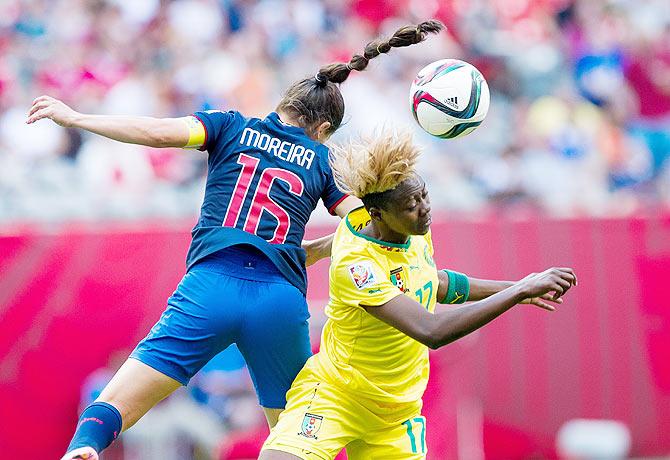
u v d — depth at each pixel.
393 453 19.62
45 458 34.94
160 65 49.31
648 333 38.31
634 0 55.97
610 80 51.91
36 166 43.59
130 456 32.94
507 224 37.91
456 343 37.34
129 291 35.69
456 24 53.88
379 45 19.45
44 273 35.47
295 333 19.30
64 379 35.22
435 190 44.06
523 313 38.12
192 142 19.14
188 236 36.03
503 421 37.62
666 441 38.06
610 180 47.91
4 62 47.81
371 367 19.08
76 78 47.94
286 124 19.89
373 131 18.34
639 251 38.53
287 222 19.30
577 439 37.25
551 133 48.34
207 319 18.69
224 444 34.16
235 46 50.25
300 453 18.98
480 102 19.08
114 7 50.78
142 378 18.42
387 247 18.66
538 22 54.94
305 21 52.31
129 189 42.62
